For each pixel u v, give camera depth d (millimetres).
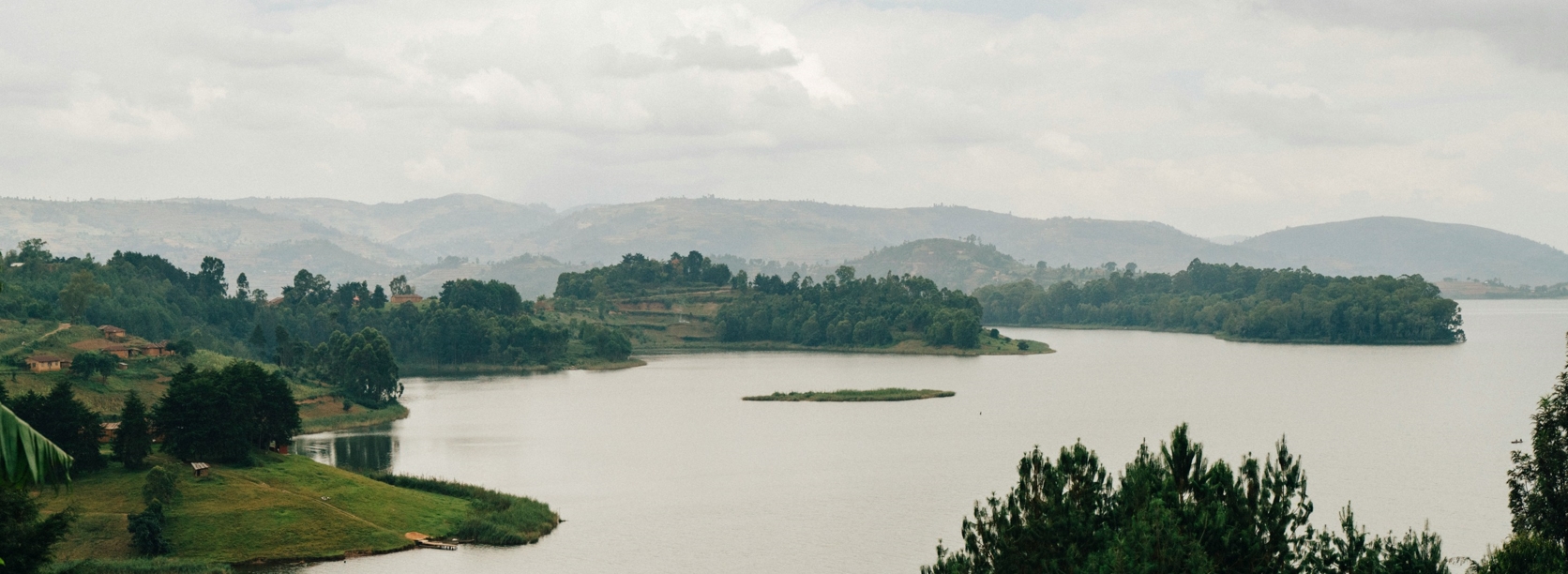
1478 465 182500
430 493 149625
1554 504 75000
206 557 119812
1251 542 61062
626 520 143875
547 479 173125
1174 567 58031
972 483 169250
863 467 183750
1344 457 191375
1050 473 70438
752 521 143625
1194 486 65625
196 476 139750
